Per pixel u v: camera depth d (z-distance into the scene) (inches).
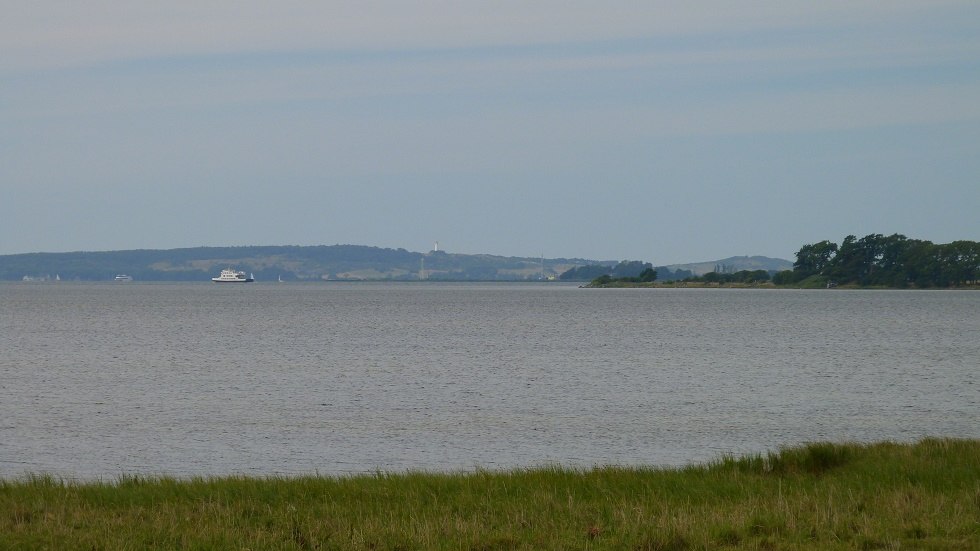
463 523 1037.8
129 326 7145.7
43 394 3056.1
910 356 4463.6
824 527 1003.3
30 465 1884.8
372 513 1111.0
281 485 1295.5
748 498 1154.0
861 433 2284.7
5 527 1045.8
